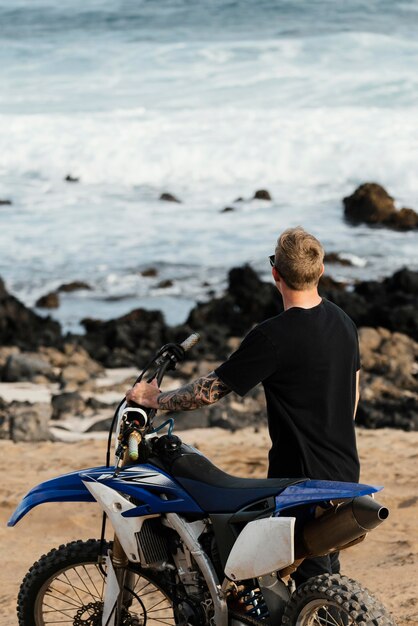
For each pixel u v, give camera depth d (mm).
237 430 21766
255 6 109938
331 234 52344
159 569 7359
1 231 52719
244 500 6875
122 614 7797
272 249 49156
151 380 7574
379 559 11578
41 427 20656
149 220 55094
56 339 35562
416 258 48438
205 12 108062
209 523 7156
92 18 108500
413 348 32344
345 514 6590
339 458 7305
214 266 46750
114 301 42594
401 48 87438
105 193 60812
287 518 6574
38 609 8078
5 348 33031
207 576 7000
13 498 14391
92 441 19891
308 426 7250
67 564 7902
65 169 64062
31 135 67625
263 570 6711
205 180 62312
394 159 61625
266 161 62750
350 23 98750
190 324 38031
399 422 23359
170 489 7141
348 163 62031
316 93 74750
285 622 6801
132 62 87312
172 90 77812
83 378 28875
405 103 71500
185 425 21922
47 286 44469
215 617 7008
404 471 16344
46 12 113625
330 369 7270
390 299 39812
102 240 51250
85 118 70500
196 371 28266
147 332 35938
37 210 57281
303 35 93812
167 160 63469
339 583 6602
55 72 85812
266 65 83250
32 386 27812
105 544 7805
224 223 54406
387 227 53406
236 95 75250
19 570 11305
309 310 7367
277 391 7285
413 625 9188
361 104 71750
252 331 7258
